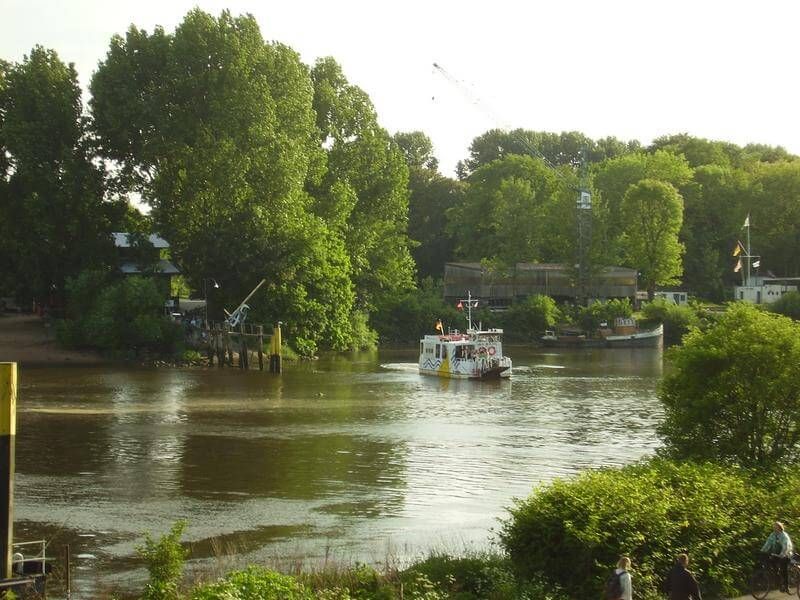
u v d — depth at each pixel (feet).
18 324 339.16
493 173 556.92
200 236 318.45
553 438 169.17
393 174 413.39
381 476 135.23
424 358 292.61
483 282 487.61
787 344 106.52
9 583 78.18
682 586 70.03
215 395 224.33
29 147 311.68
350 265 364.79
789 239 513.45
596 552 76.07
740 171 551.18
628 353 391.86
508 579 77.87
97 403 204.74
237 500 119.85
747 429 105.91
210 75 314.35
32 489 124.06
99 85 319.68
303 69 355.56
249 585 72.84
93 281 313.73
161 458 145.38
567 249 503.61
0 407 78.69
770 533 82.89
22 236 317.01
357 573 81.41
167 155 316.81
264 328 325.62
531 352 396.78
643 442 165.27
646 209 481.05
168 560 80.33
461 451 155.12
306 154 346.54
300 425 180.45
